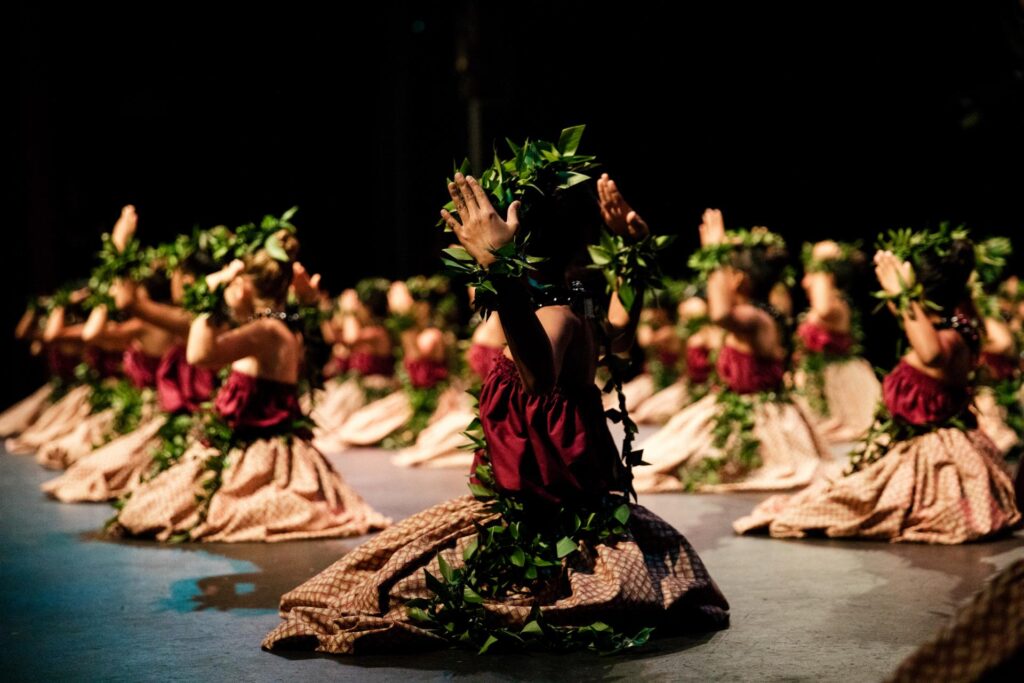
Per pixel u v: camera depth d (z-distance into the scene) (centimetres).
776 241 545
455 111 1248
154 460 450
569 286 279
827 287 752
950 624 142
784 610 309
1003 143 928
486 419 274
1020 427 624
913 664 141
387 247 1299
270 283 415
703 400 552
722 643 276
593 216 285
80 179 1218
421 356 776
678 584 281
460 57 1074
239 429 427
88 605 330
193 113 1257
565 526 273
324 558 387
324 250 1316
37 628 306
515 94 1070
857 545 394
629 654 267
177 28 1239
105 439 582
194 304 394
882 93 977
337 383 879
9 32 1161
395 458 709
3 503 527
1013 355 627
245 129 1277
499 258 238
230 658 273
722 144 1047
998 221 957
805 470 522
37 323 857
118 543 422
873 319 946
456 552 279
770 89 1023
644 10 1044
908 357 409
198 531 419
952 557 371
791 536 410
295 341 428
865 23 967
